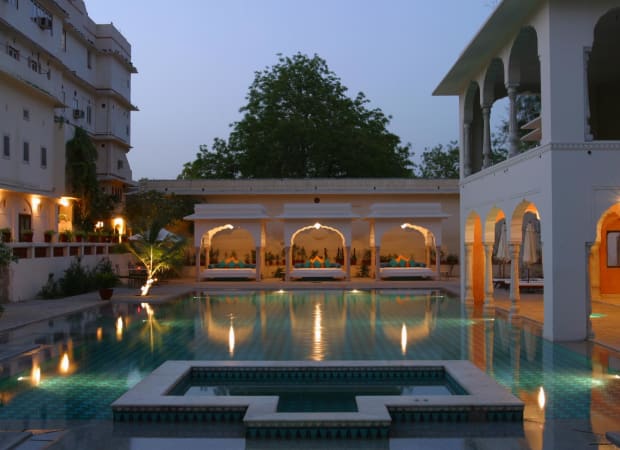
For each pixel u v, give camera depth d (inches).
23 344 397.4
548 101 406.9
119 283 871.7
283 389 295.6
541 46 417.4
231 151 1419.8
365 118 1481.3
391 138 1492.4
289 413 226.8
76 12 1141.1
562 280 403.2
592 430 222.8
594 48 520.4
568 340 402.9
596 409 247.9
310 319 525.0
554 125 403.5
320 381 310.3
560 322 403.5
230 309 605.3
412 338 419.8
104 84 1234.6
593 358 347.9
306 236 1103.0
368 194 1109.1
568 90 404.5
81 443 213.8
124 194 1146.0
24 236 732.7
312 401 272.8
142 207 1030.4
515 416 236.1
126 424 234.1
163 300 681.6
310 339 417.1
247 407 237.5
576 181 403.5
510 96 486.3
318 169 1379.2
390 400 243.6
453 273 1090.7
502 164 506.6
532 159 438.6
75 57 1129.4
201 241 960.9
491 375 306.0
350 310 593.6
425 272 968.3
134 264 1007.6
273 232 1105.4
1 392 278.1
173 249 747.4
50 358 354.3
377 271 964.0
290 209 962.1
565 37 403.9
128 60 1366.9
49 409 252.4
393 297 729.6
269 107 1378.0
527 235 737.0
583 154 403.9
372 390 293.1
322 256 1101.1
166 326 483.5
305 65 1456.7
